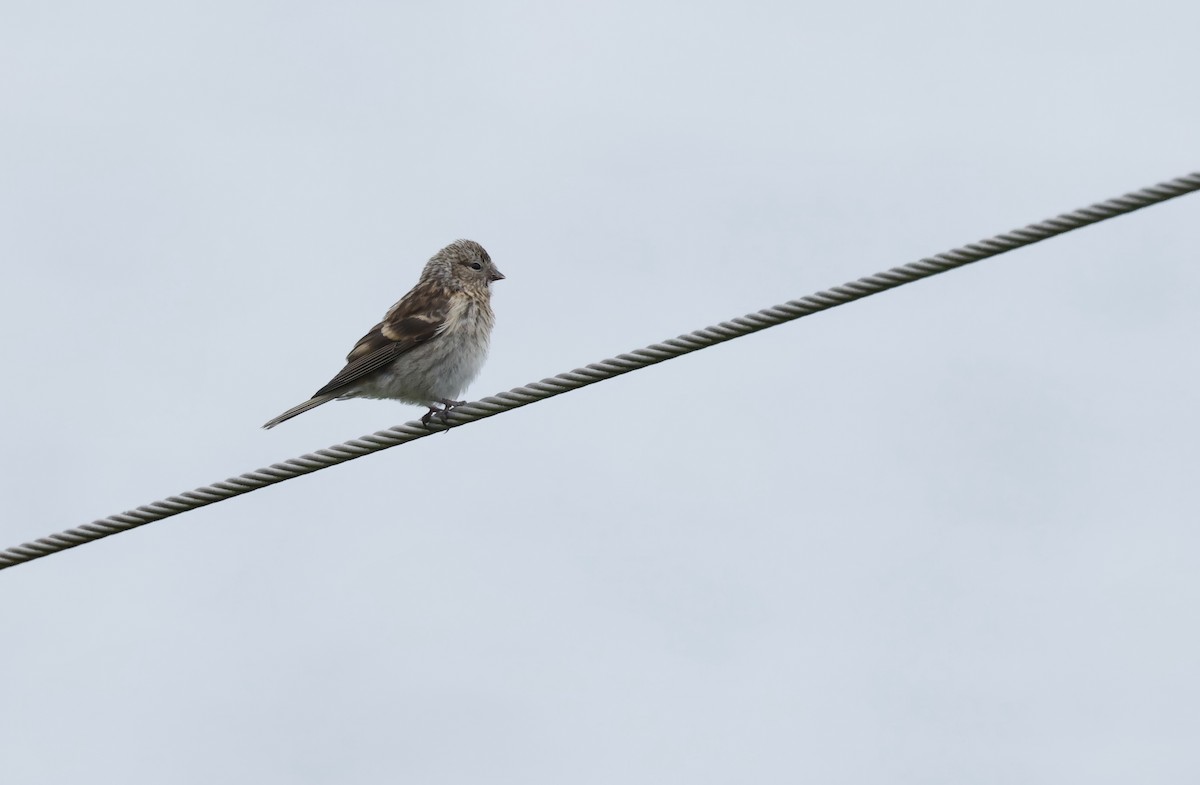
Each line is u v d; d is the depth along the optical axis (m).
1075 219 11.41
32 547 13.33
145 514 13.23
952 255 11.85
